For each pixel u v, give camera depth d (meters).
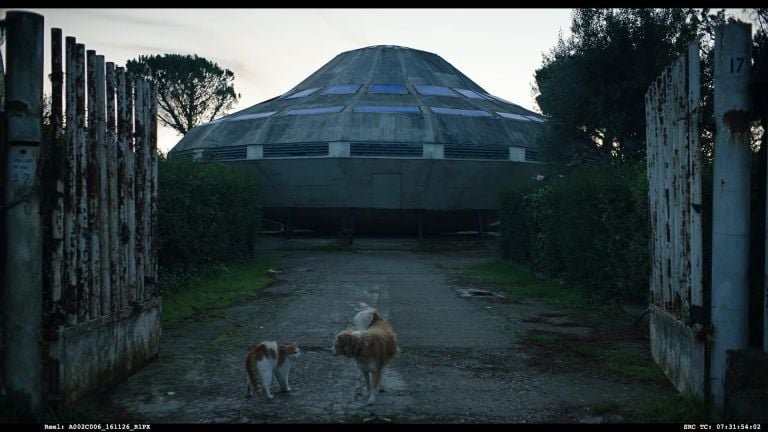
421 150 32.62
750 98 5.25
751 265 5.74
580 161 18.98
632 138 18.00
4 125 5.00
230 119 38.28
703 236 7.04
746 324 5.22
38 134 5.07
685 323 5.74
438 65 45.50
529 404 5.75
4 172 5.00
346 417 5.37
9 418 4.70
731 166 5.26
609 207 11.29
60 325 5.23
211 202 15.40
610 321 10.43
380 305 12.47
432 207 33.88
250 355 6.02
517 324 10.22
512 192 22.03
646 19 17.52
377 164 32.62
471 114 35.97
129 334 6.71
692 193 5.52
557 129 20.22
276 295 13.94
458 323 10.33
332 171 32.81
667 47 17.27
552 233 15.73
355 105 35.66
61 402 5.17
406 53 44.78
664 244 6.72
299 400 5.88
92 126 5.78
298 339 8.93
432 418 5.34
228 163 34.25
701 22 16.44
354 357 5.70
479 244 32.94
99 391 5.93
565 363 7.43
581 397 5.97
